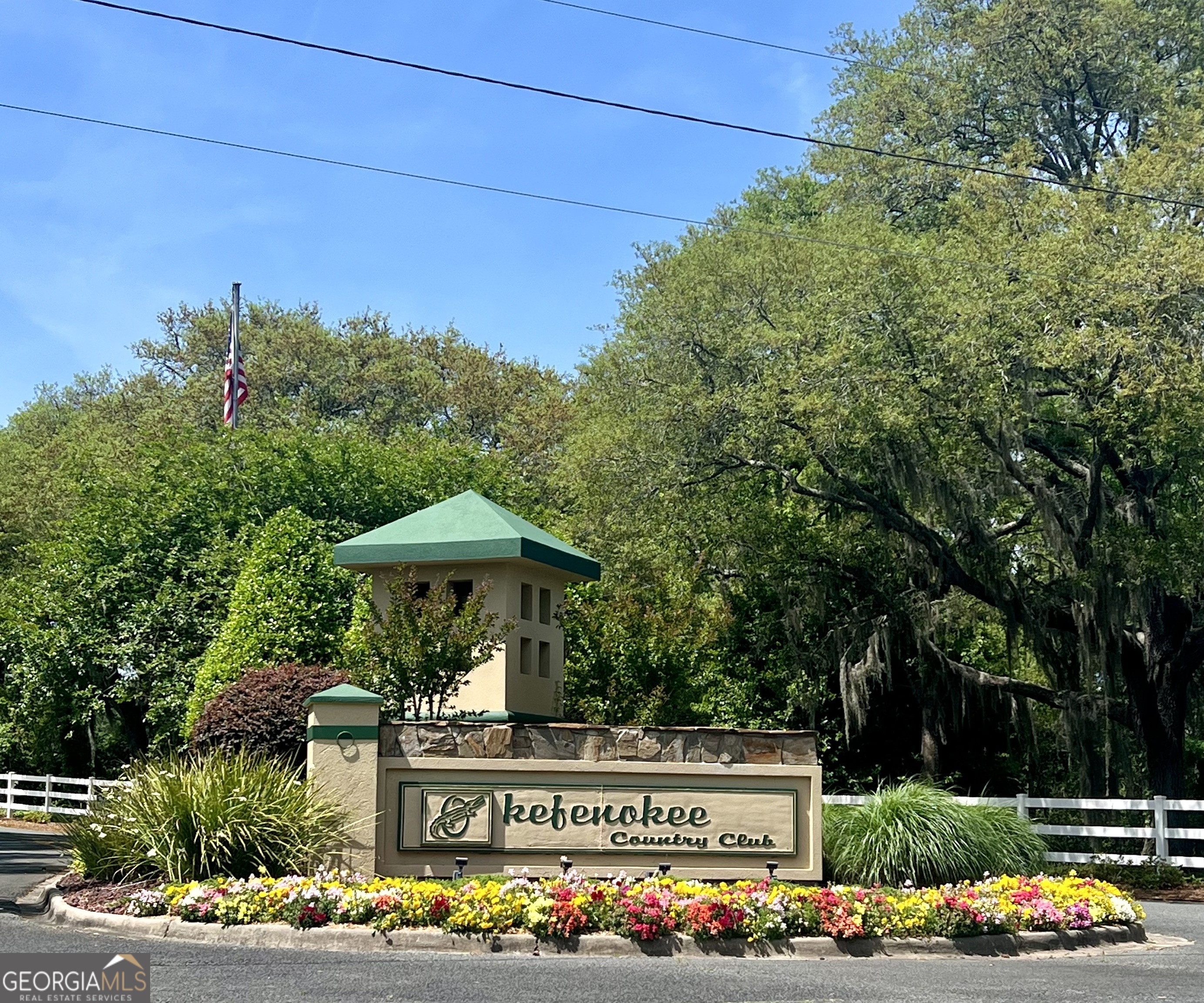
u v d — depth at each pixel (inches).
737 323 1000.9
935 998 323.3
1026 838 561.0
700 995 318.0
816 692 971.9
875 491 959.6
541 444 1769.2
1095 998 328.8
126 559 1105.4
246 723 586.6
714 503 955.3
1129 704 906.1
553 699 636.7
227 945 382.9
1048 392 865.5
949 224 1143.0
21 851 748.6
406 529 622.8
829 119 1433.3
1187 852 860.0
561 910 392.2
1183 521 819.4
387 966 349.7
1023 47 1299.2
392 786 477.4
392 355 2057.1
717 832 490.3
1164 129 1008.9
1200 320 797.9
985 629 1080.2
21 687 1170.6
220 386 1939.0
